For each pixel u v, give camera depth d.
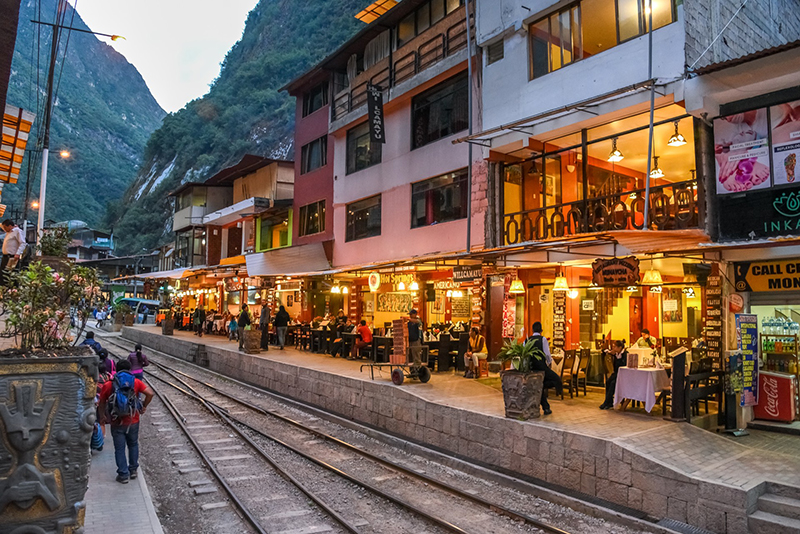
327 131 25.31
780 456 8.45
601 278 11.80
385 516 7.82
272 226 31.69
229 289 32.25
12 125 11.02
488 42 15.65
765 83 9.85
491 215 15.76
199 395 17.31
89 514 6.71
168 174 100.38
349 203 23.16
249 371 20.53
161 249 51.72
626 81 12.09
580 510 8.14
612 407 11.05
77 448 4.01
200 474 9.45
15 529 3.76
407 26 20.58
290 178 32.00
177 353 28.06
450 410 11.13
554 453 9.05
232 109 98.38
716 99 10.61
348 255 22.80
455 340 16.89
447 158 17.94
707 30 11.75
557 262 13.75
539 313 16.14
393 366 14.26
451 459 10.48
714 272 11.02
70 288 5.09
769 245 9.62
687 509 7.31
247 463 10.22
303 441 12.11
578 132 13.77
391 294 21.91
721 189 10.65
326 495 8.59
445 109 18.33
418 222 19.25
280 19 123.25
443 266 17.39
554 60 13.88
